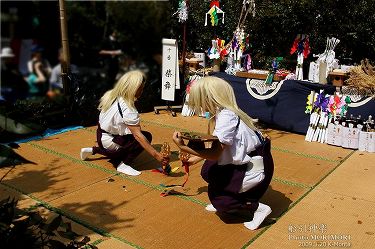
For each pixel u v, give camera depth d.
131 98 3.86
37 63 7.04
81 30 10.48
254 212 3.07
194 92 2.87
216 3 6.20
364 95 4.98
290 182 3.95
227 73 6.23
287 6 6.68
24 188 3.72
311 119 5.29
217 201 3.00
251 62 6.88
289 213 3.32
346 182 3.96
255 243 2.86
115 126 3.96
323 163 4.47
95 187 3.77
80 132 5.48
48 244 2.17
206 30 7.73
